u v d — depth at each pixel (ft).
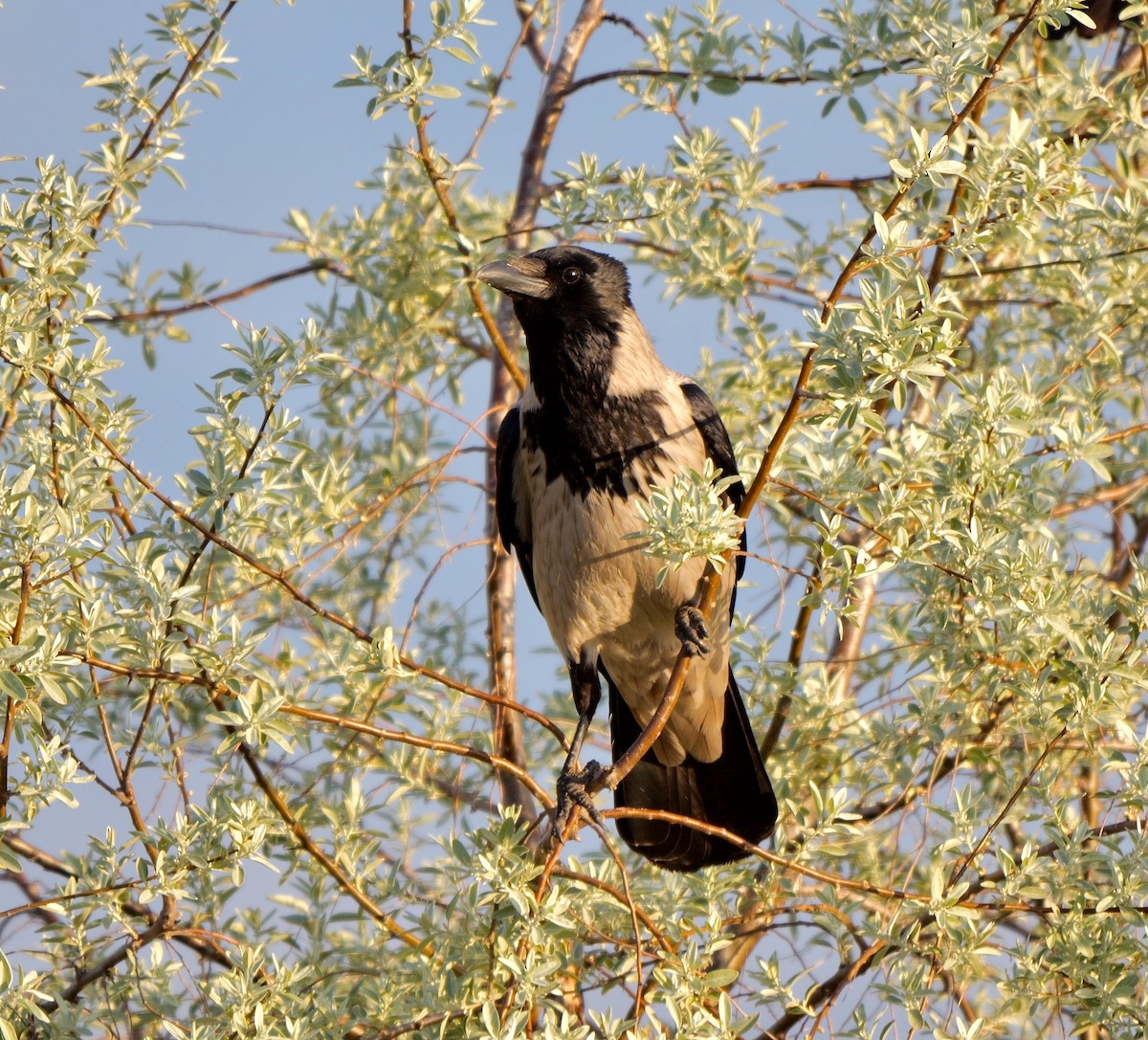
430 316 43.96
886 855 38.09
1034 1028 31.27
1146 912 28.50
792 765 38.34
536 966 26.86
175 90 34.91
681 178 40.32
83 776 28.71
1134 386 41.91
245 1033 27.17
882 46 37.55
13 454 34.96
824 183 43.50
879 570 31.19
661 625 37.96
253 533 34.86
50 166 30.73
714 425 37.91
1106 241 37.24
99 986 31.01
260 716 28.96
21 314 29.55
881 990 28.45
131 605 30.37
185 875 28.81
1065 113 38.81
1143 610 31.19
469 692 33.37
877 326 27.27
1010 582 31.53
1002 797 34.91
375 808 33.83
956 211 37.88
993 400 32.50
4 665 26.07
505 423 40.34
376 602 42.65
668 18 41.83
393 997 29.71
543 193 45.50
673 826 37.04
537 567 39.06
